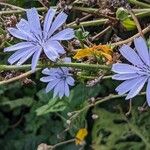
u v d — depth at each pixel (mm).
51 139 510
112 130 465
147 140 462
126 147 471
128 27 283
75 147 493
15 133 552
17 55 227
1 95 513
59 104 395
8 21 275
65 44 265
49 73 263
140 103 441
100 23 299
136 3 297
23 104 508
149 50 220
